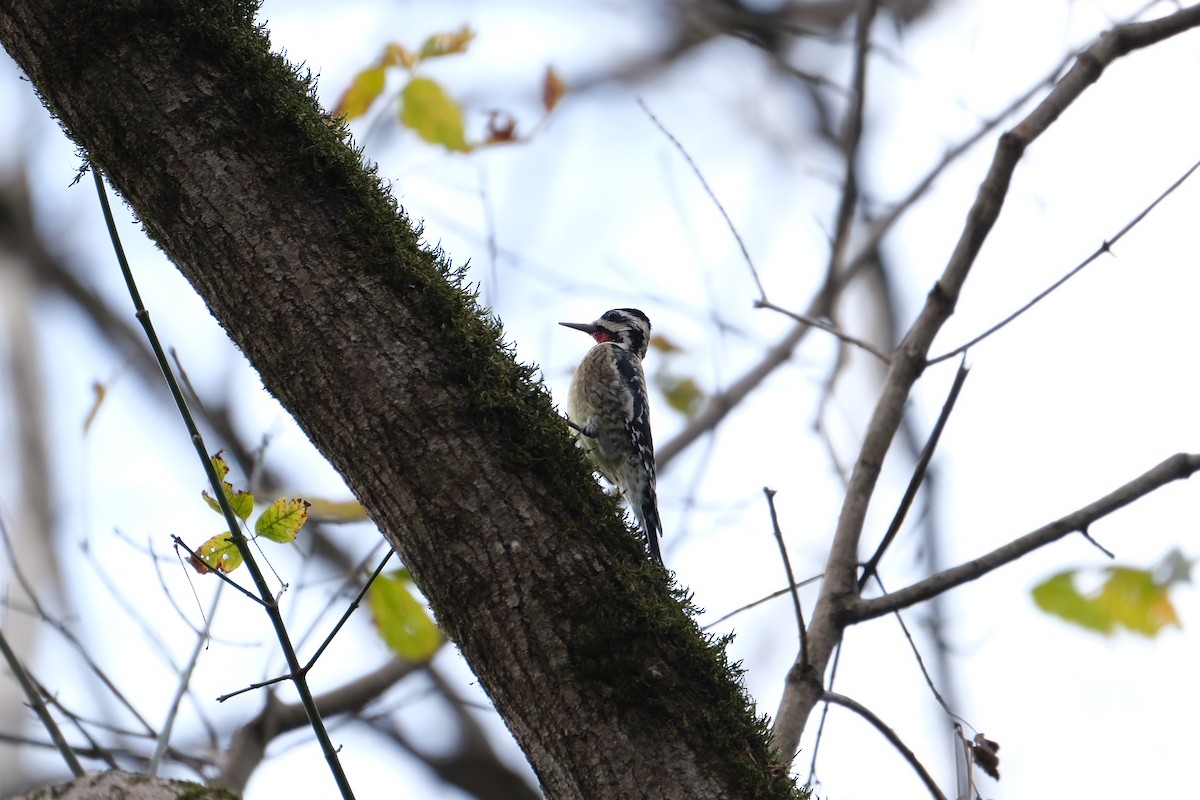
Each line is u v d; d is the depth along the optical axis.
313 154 5.27
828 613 6.58
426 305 5.16
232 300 5.15
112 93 5.29
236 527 5.38
